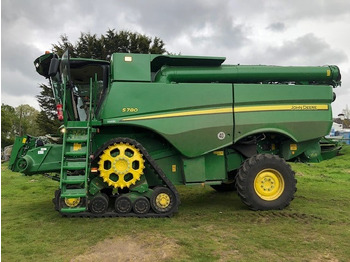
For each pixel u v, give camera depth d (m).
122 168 4.87
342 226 4.56
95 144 5.48
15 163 5.23
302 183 8.55
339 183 8.61
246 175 5.38
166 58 5.51
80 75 5.76
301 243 3.83
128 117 5.15
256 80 6.03
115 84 5.19
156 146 5.69
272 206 5.42
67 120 5.38
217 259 3.34
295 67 6.16
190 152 5.40
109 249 3.62
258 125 5.61
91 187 4.93
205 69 5.80
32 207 5.74
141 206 4.93
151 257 3.39
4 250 3.58
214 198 6.80
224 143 5.50
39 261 3.28
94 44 21.25
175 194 5.02
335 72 6.24
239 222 4.76
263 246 3.73
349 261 3.32
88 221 4.69
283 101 5.76
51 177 5.46
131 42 21.78
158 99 5.28
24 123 55.56
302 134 5.83
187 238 3.98
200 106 5.43
